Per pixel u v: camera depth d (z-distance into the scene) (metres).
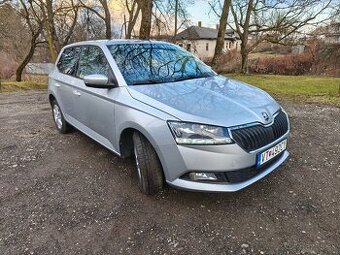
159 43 4.34
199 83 3.45
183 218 2.80
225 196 3.12
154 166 2.94
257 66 26.55
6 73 29.38
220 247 2.42
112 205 3.05
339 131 5.22
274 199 3.05
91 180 3.60
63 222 2.81
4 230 2.73
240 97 3.10
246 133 2.64
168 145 2.68
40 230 2.71
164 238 2.55
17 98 10.89
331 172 3.60
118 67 3.53
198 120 2.59
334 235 2.50
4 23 22.09
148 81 3.45
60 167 4.00
